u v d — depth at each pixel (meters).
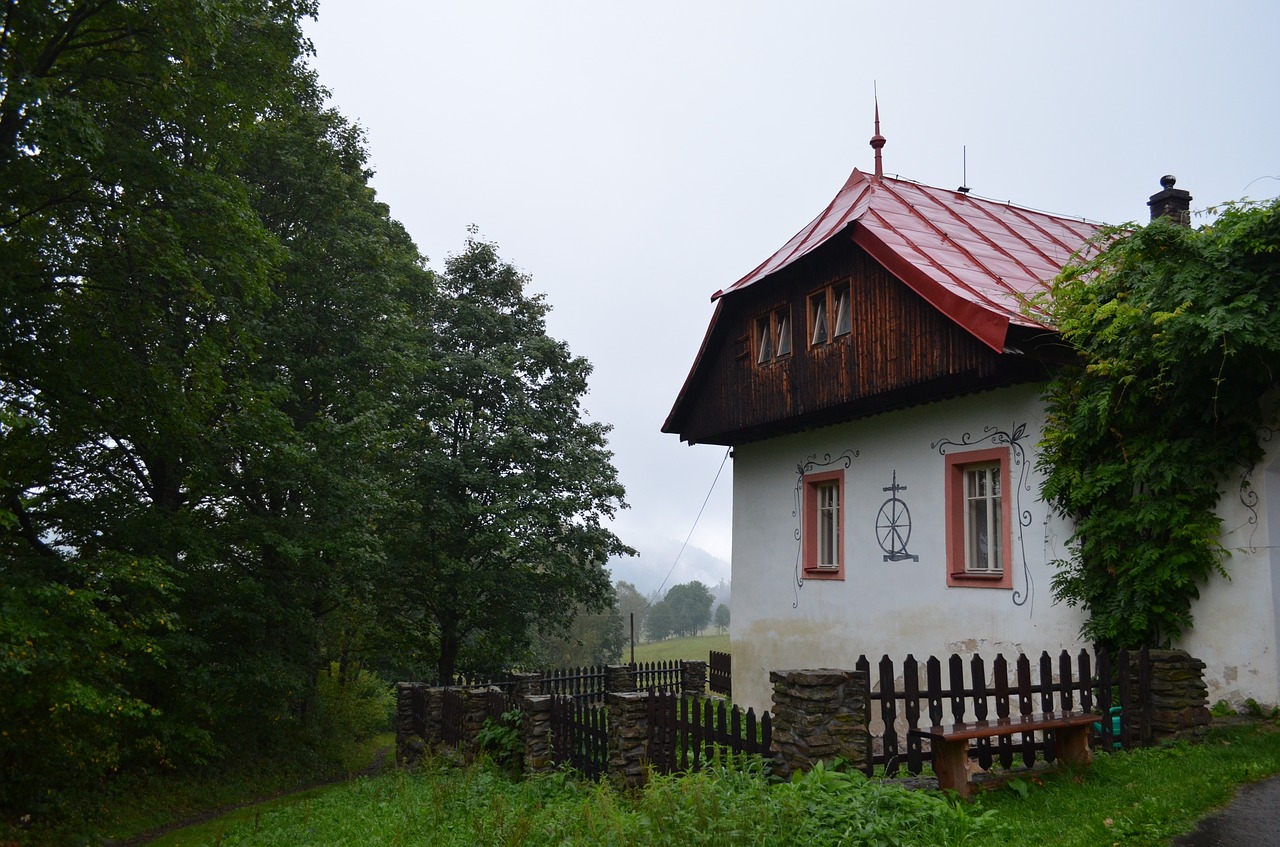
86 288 12.27
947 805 5.86
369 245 18.47
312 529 16.97
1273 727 8.20
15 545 13.12
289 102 15.78
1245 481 9.01
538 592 25.31
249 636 16.77
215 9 11.23
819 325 14.29
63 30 10.99
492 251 26.72
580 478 25.09
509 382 25.22
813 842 5.41
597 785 8.77
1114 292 9.74
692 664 19.31
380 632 24.16
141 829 13.14
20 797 12.05
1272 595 8.72
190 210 12.43
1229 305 8.36
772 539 16.34
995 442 11.62
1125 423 9.76
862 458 14.13
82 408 12.19
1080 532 10.12
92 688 10.80
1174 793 6.11
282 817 12.34
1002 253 13.90
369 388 18.77
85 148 9.96
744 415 15.95
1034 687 7.20
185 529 14.24
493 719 12.41
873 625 13.56
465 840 8.08
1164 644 9.55
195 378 13.41
